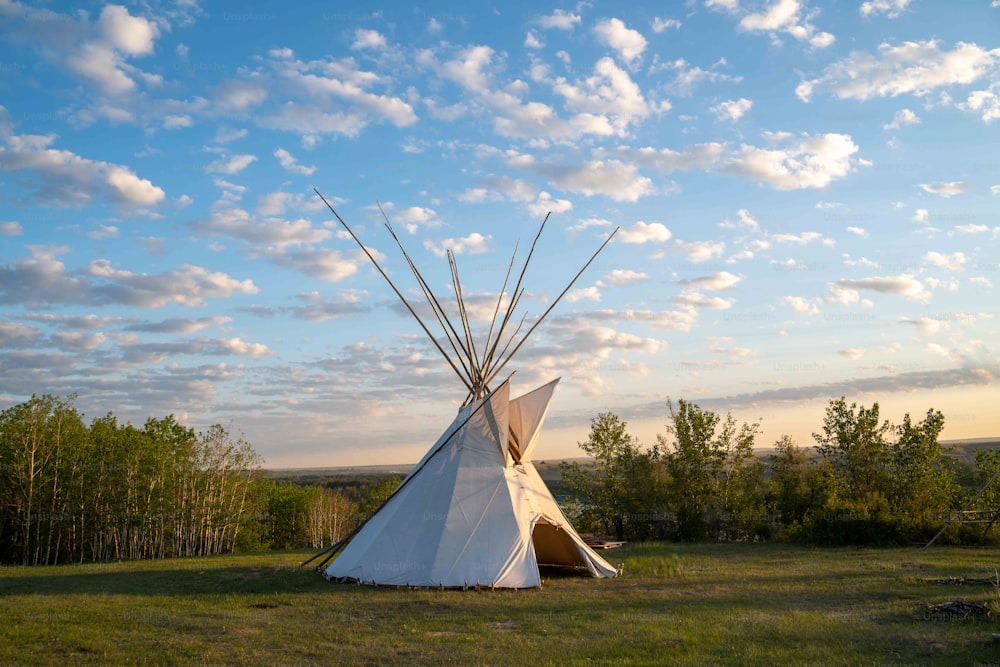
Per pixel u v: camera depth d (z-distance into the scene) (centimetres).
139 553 3219
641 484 2745
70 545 3186
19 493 2864
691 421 2739
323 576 1518
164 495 3105
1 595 1295
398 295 1745
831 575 1516
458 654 819
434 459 1587
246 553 2731
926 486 2464
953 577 1396
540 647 854
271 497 4647
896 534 2206
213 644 862
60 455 2911
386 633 944
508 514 1471
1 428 2875
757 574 1565
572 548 1703
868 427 2580
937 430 2497
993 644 819
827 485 2606
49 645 847
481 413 1634
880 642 852
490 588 1351
